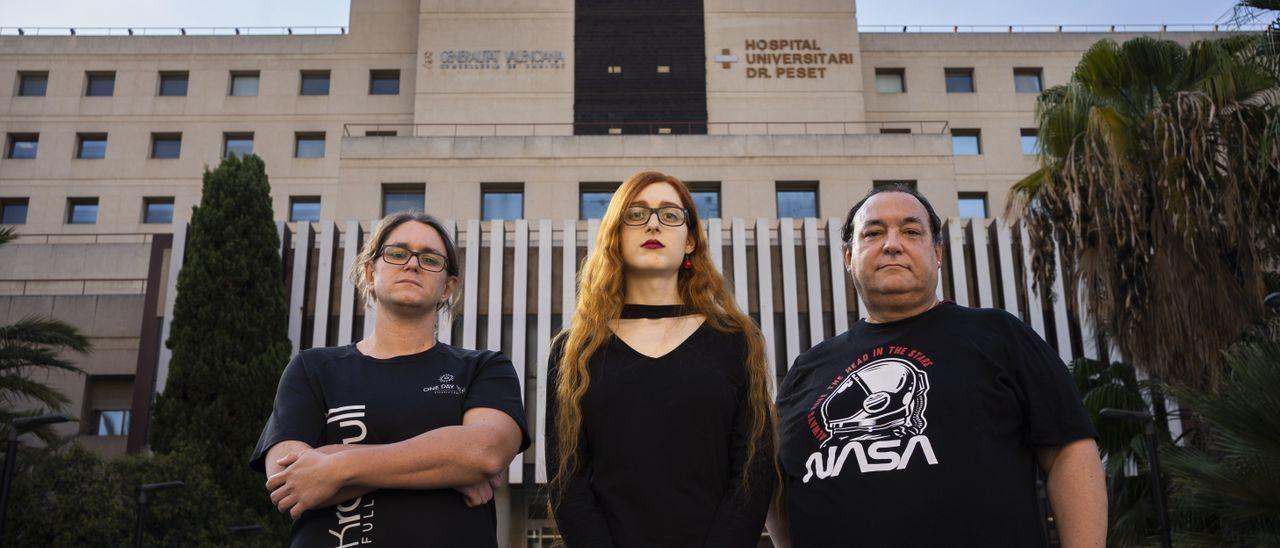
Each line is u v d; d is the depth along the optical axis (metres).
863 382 2.92
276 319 20.06
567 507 2.87
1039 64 37.50
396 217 3.38
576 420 2.93
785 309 23.36
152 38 38.62
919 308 3.08
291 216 36.44
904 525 2.62
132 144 37.22
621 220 3.23
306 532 2.78
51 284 32.12
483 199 29.05
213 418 18.11
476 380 3.16
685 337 3.06
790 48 34.12
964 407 2.75
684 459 2.84
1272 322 9.31
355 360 3.15
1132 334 10.34
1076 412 2.77
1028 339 2.90
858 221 3.24
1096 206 10.34
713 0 34.66
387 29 38.69
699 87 33.59
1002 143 36.34
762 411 2.96
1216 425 7.16
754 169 29.14
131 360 29.00
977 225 23.67
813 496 2.83
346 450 2.73
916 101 36.72
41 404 26.94
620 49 34.00
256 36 38.62
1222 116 9.78
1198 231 9.77
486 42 33.88
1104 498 2.70
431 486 2.76
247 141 37.44
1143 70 10.88
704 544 2.73
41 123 37.53
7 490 12.59
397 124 37.31
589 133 33.00
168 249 24.42
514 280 23.88
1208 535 7.52
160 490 16.16
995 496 2.64
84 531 14.66
